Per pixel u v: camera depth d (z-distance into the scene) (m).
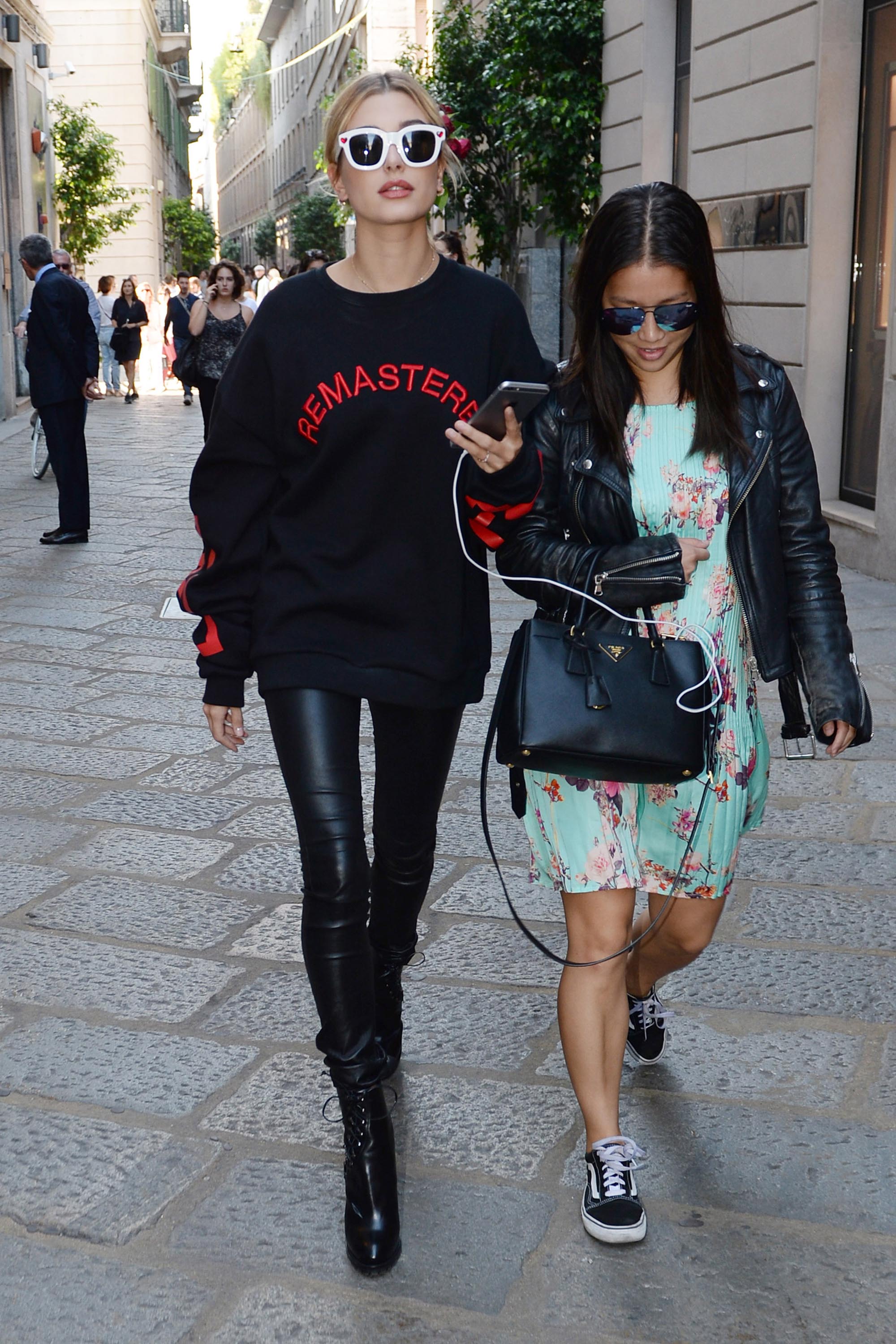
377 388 2.32
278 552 2.46
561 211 14.01
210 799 4.49
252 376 2.40
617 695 2.28
